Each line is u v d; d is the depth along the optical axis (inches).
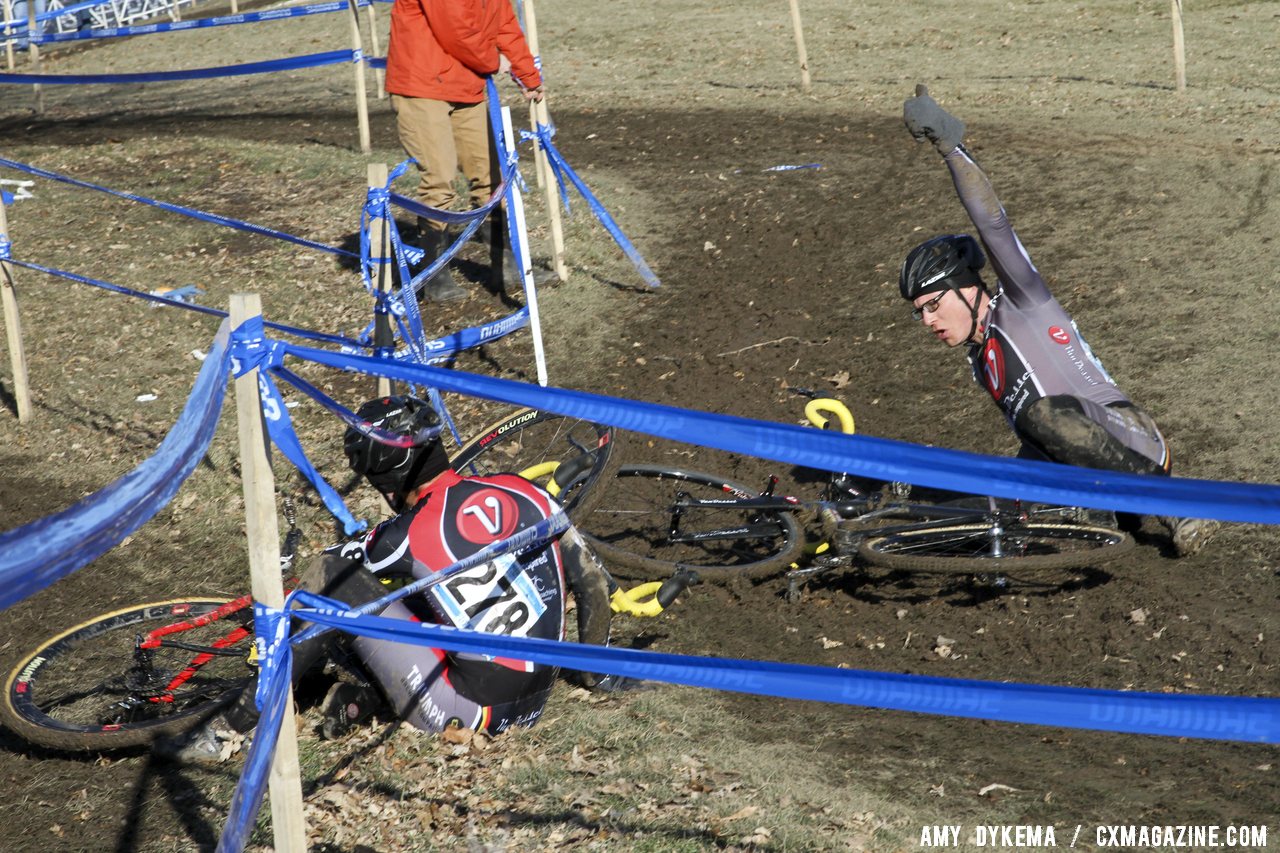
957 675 324.8
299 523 418.6
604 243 674.2
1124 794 269.6
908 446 167.8
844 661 335.3
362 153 876.6
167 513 431.5
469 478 285.0
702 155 819.4
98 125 1036.5
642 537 406.6
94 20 1583.4
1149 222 620.4
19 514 443.2
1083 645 333.1
